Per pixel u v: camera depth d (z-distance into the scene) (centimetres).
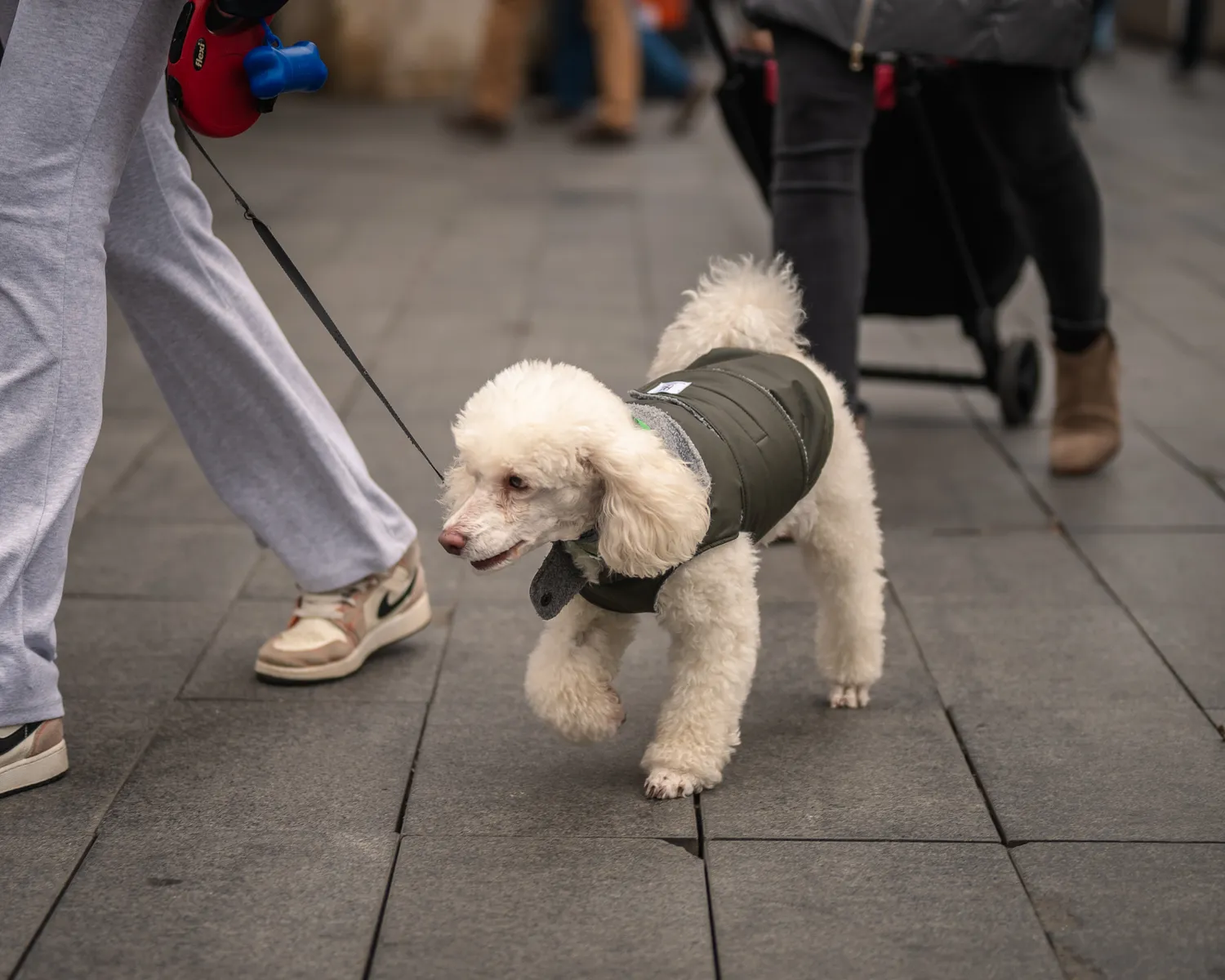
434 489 419
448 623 338
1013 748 278
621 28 1025
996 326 487
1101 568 367
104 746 277
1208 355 557
